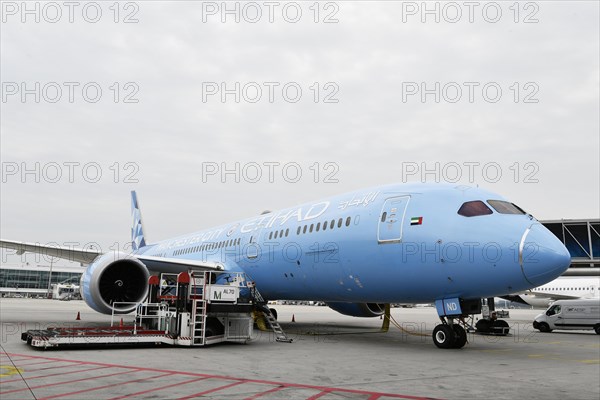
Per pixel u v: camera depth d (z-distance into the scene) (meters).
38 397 6.23
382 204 13.32
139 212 33.41
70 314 30.42
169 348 11.96
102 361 9.40
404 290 12.78
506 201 12.28
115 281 15.67
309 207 16.30
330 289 14.82
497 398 6.74
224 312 12.91
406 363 10.02
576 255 34.38
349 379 8.02
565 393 7.19
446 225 11.83
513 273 10.94
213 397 6.43
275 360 10.17
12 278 130.12
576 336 21.48
